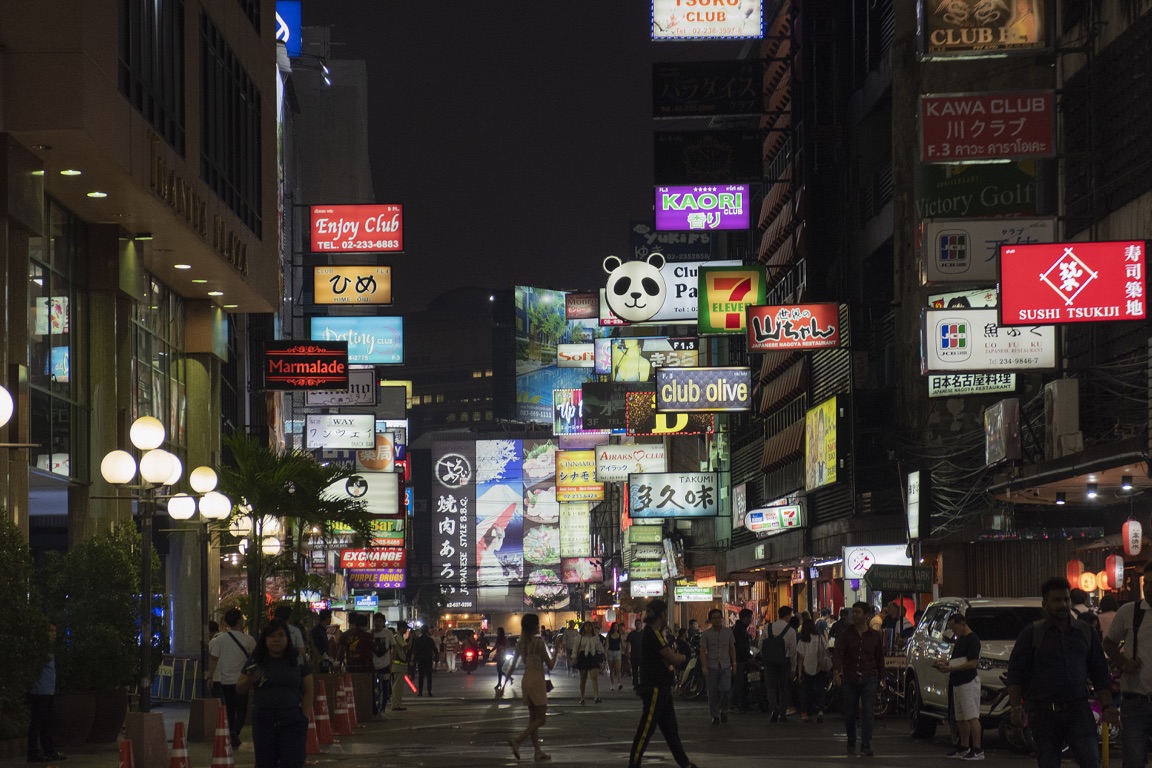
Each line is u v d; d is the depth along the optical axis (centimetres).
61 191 2628
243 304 3788
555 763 1981
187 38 3041
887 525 4425
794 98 5312
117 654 2303
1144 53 2780
